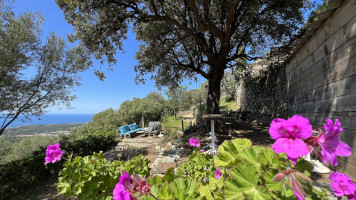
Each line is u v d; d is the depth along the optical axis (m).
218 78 8.89
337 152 0.55
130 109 16.41
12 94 5.82
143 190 0.88
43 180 4.77
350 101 2.38
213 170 2.03
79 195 1.76
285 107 7.83
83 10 5.38
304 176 0.55
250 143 1.04
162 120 17.03
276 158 0.80
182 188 0.93
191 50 10.23
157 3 7.16
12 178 4.10
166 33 8.44
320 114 3.24
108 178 1.85
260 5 5.81
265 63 11.89
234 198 0.71
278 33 8.09
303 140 0.61
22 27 5.72
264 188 0.69
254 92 12.06
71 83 7.45
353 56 2.31
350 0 2.32
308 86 3.80
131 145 8.30
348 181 0.90
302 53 4.12
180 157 5.28
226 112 12.24
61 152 1.97
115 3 5.96
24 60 5.81
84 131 14.45
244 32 8.93
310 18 8.80
